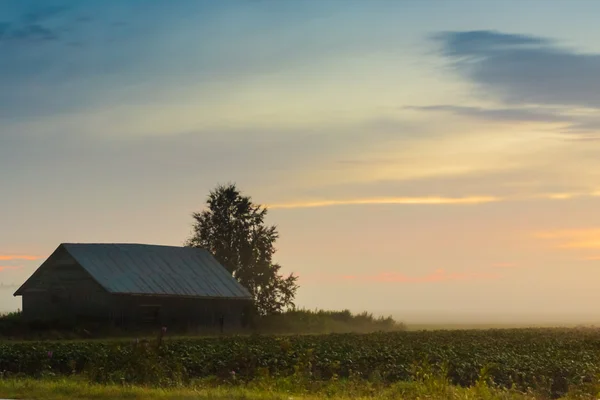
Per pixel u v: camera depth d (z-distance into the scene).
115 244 103.38
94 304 93.31
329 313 130.12
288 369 44.59
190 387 35.81
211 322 102.75
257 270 141.50
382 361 49.66
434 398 32.50
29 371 44.44
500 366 46.94
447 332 94.75
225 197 146.50
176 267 104.75
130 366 39.91
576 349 63.03
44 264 96.81
